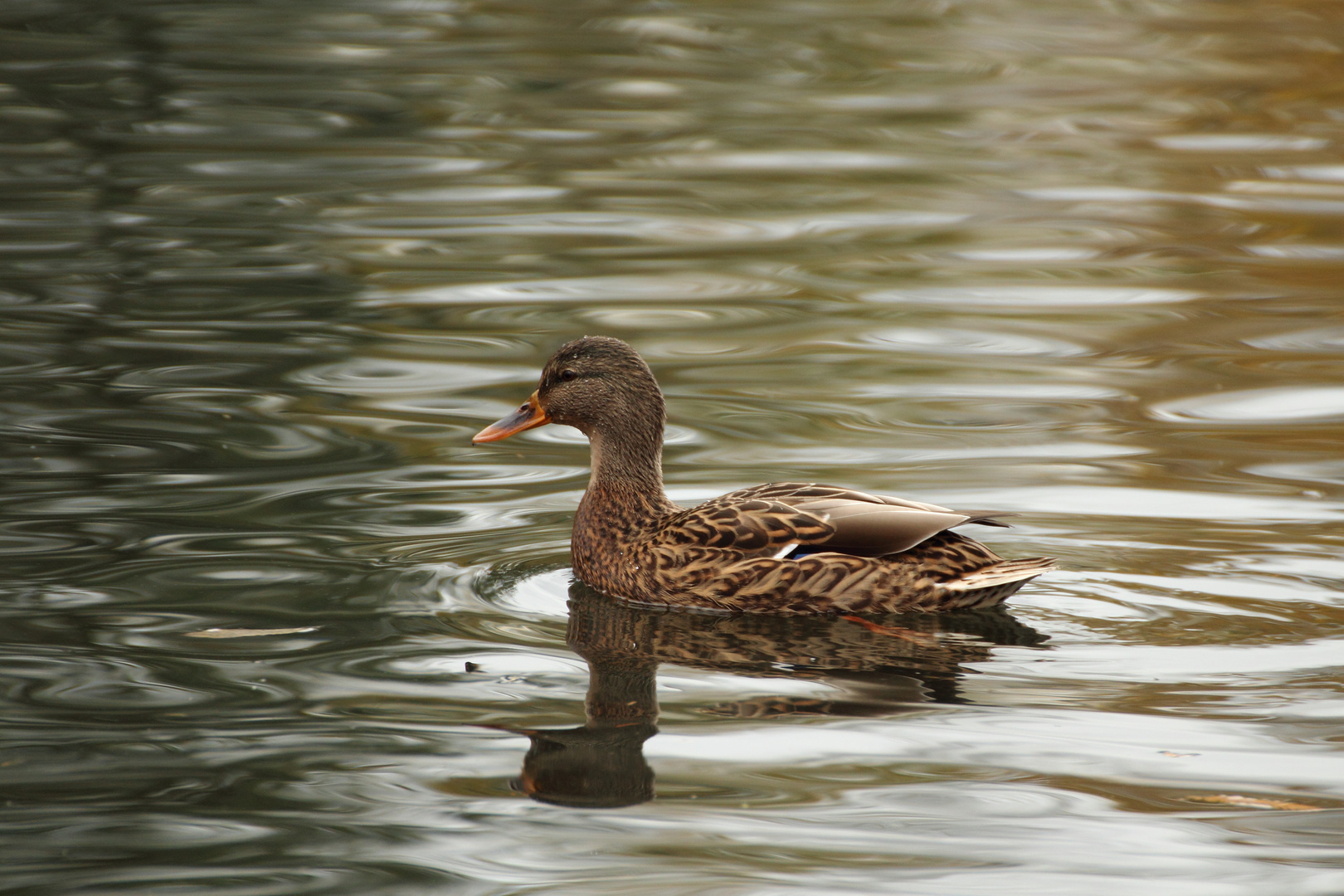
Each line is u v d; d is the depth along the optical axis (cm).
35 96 3069
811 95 3262
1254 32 3775
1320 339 1738
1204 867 677
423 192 2491
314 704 849
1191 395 1541
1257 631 957
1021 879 669
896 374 1631
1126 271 2059
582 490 1288
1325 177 2598
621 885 666
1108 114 3081
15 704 842
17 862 676
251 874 670
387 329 1780
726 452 1378
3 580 1037
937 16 4031
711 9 4125
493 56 3572
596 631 991
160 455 1334
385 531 1170
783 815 725
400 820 721
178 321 1783
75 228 2217
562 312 1866
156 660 910
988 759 784
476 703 857
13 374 1562
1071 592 1032
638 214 2388
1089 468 1319
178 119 2948
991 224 2331
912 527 1009
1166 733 809
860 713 843
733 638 975
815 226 2320
